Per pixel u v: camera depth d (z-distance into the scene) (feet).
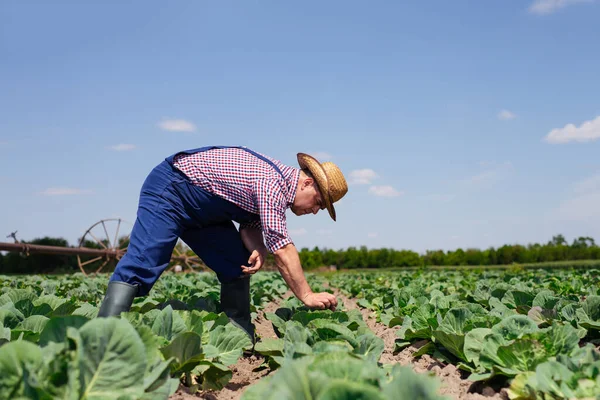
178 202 14.94
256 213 15.10
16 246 49.29
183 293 28.68
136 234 14.55
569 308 15.83
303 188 15.65
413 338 15.83
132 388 7.61
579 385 8.58
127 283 13.88
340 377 7.10
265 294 32.94
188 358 10.96
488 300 21.89
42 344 8.66
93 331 7.59
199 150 15.37
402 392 6.25
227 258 16.60
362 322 16.29
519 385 9.53
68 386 7.30
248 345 13.20
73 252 57.93
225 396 11.95
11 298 15.24
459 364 12.28
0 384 6.93
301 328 11.31
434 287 33.91
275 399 6.00
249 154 15.40
